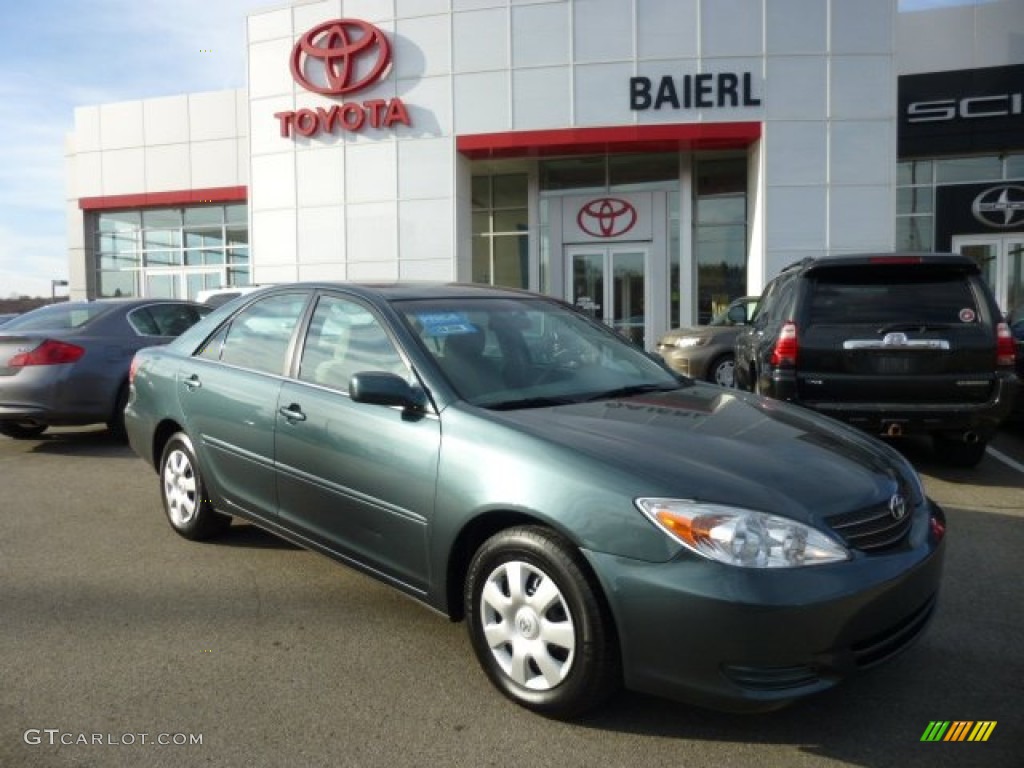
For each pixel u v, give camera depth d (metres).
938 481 6.54
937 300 6.29
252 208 18.44
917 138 17.92
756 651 2.54
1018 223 17.89
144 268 24.88
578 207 18.50
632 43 16.06
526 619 2.95
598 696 2.81
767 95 15.77
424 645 3.58
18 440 8.79
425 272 17.34
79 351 7.95
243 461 4.36
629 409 3.51
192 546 4.95
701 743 2.81
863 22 15.56
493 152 17.14
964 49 17.64
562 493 2.84
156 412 5.11
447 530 3.17
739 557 2.58
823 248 15.80
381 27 17.23
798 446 3.19
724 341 11.93
